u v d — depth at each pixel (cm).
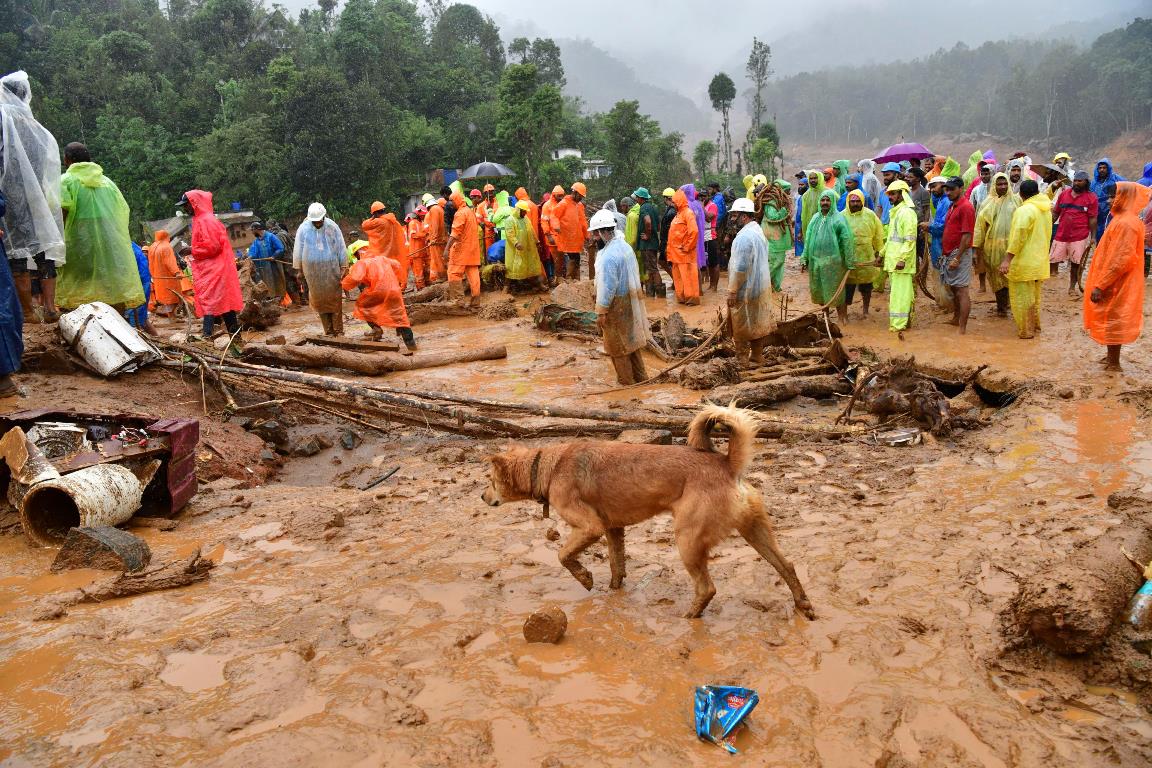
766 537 477
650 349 1250
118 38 8131
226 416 929
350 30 8875
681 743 368
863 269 1335
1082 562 450
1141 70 18275
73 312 937
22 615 509
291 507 708
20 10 8588
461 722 387
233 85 7725
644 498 484
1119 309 966
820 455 797
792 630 464
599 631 473
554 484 508
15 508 668
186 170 7250
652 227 1719
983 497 652
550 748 366
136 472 673
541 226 1916
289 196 6806
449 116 9262
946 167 1900
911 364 919
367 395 929
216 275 1230
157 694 417
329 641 468
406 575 555
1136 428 788
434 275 2028
